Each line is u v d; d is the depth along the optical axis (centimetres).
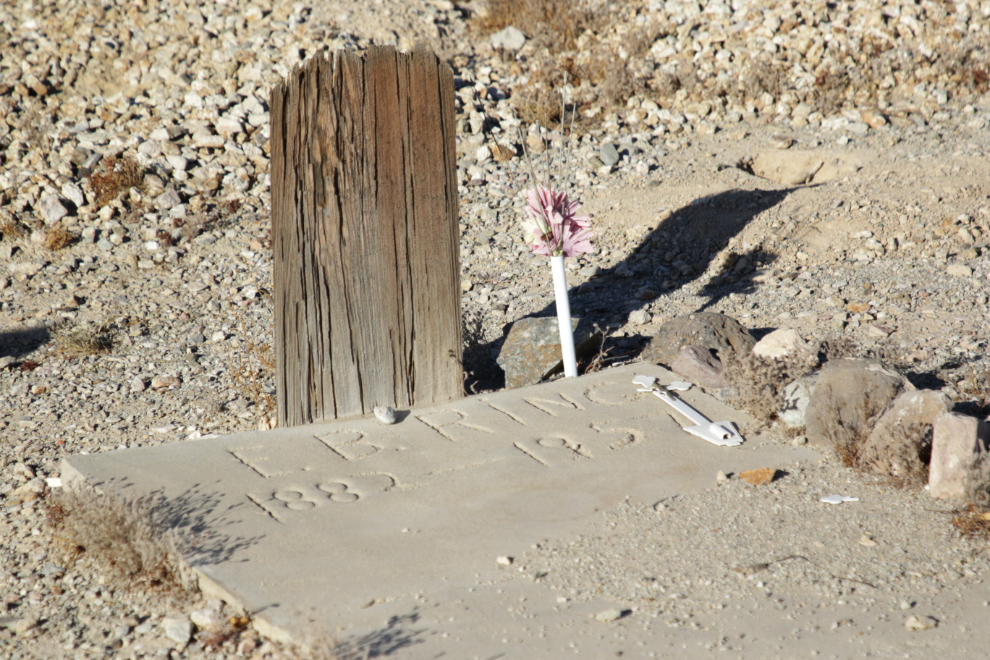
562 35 1561
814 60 1459
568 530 485
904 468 527
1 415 686
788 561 445
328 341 612
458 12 1644
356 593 422
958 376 657
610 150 1237
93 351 809
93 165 1129
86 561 477
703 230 1035
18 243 1011
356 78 599
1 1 1442
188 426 664
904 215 997
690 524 488
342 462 557
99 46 1366
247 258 1017
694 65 1480
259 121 1233
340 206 604
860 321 790
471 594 424
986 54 1452
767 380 627
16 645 407
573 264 1012
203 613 412
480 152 1252
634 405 641
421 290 639
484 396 658
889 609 403
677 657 373
